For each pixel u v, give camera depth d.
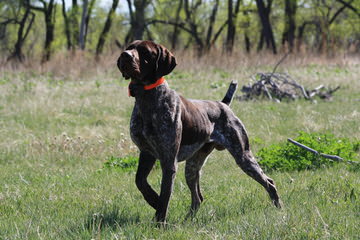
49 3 48.97
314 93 22.08
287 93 21.66
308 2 55.66
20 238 6.08
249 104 19.92
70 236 6.15
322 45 38.28
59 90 24.17
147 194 6.71
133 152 12.84
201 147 7.27
